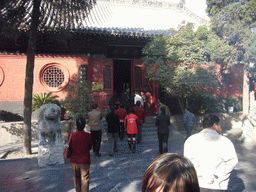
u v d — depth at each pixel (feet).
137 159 22.41
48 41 37.27
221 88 50.29
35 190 14.90
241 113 45.50
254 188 14.69
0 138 32.22
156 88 47.24
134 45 43.75
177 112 45.75
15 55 38.27
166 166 2.67
